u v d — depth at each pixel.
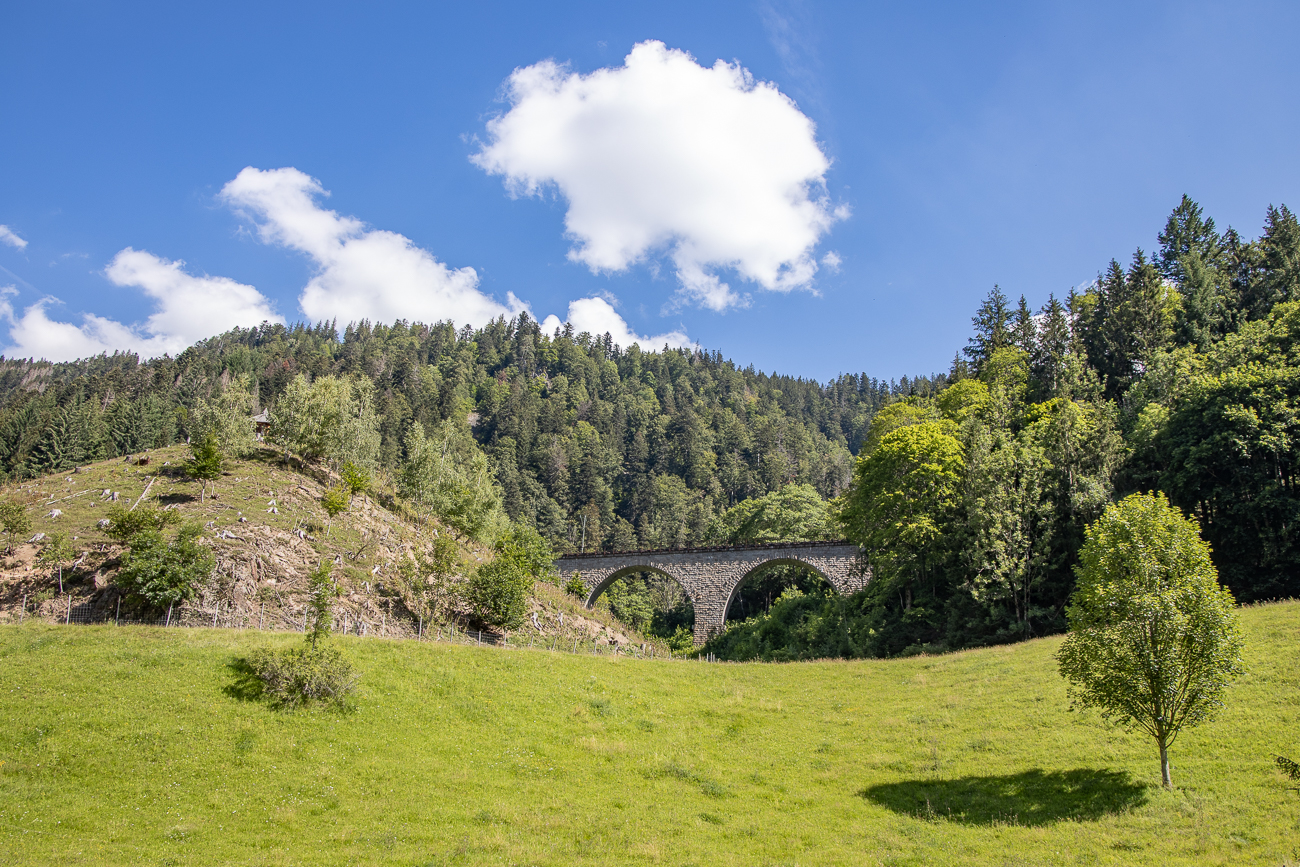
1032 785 21.08
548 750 24.70
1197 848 16.22
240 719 22.66
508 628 41.72
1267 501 38.72
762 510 87.19
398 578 41.53
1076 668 20.67
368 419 62.59
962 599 46.38
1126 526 21.06
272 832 17.78
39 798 17.97
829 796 22.23
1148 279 72.00
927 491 50.44
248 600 34.03
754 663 39.03
